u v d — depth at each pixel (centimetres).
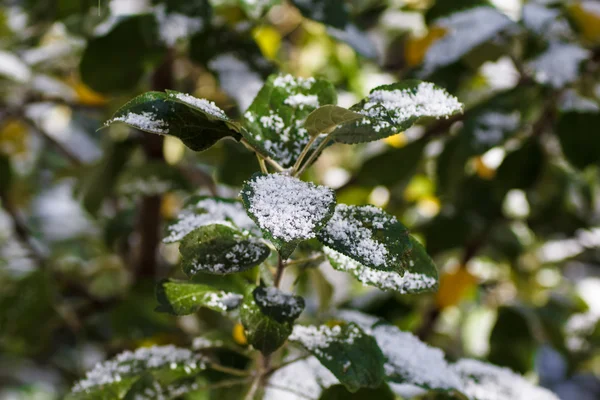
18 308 114
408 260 75
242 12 103
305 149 73
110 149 118
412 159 112
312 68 134
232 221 80
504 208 128
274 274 79
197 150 74
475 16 104
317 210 68
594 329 132
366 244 71
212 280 82
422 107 73
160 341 108
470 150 104
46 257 134
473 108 108
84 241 153
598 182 137
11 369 196
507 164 110
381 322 86
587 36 106
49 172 171
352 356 76
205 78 134
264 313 75
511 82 118
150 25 100
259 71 100
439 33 115
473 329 139
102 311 126
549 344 133
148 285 115
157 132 73
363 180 115
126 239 141
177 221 80
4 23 130
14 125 148
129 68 101
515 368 119
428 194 132
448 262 135
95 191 117
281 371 85
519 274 133
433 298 124
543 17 101
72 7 109
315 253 80
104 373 81
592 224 132
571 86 106
